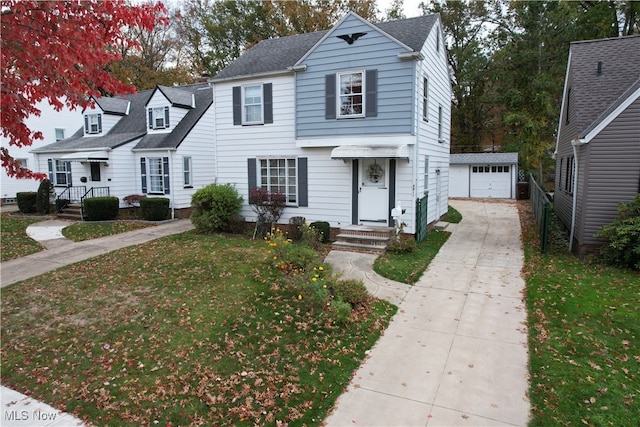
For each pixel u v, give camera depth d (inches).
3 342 275.9
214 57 1395.2
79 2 176.1
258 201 574.9
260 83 596.1
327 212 569.6
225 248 500.1
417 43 494.9
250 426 185.0
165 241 560.7
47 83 185.5
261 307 310.3
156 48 1413.6
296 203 590.6
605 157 420.8
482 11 1359.5
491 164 1134.4
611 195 422.6
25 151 1047.6
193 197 607.5
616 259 402.9
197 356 246.2
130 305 325.7
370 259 453.1
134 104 998.4
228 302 321.7
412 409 194.1
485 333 269.9
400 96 494.9
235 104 618.2
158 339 268.7
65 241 591.8
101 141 875.4
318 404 199.8
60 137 1110.4
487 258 453.4
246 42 1359.5
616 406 189.6
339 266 427.2
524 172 1202.0
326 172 564.1
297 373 226.4
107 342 269.0
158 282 377.4
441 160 691.4
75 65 193.0
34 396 215.3
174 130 838.5
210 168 868.6
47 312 320.8
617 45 553.3
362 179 545.0
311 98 547.8
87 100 205.8
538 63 1091.9
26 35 171.3
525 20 1106.7
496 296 335.3
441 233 595.2
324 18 1159.0
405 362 236.8
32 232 661.9
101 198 758.5
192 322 290.4
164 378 225.5
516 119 1107.9
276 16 1284.4
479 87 1439.5
